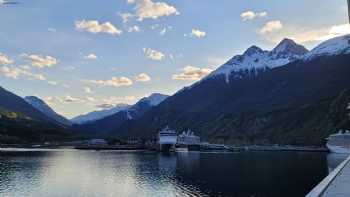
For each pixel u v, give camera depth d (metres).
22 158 190.00
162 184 91.94
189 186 87.75
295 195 74.88
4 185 89.19
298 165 138.75
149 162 167.38
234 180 97.06
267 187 84.44
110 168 135.88
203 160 177.00
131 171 124.81
